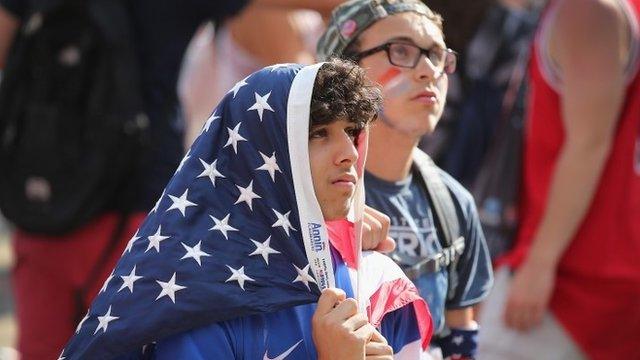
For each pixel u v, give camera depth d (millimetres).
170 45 14930
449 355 11828
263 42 19078
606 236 14609
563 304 14789
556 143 14625
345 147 9242
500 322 14844
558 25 14320
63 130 14719
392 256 10992
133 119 14633
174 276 9086
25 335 15219
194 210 9266
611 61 14164
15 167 14805
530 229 14914
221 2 15109
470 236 11641
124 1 14883
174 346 9086
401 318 10203
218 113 9492
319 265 9266
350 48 11148
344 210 9367
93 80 14688
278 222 9258
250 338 9219
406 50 10945
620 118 14594
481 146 16484
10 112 14789
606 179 14555
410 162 11281
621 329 14828
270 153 9273
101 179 14625
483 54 16484
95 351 9133
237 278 9125
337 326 9102
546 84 14570
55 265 14969
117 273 9297
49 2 14625
